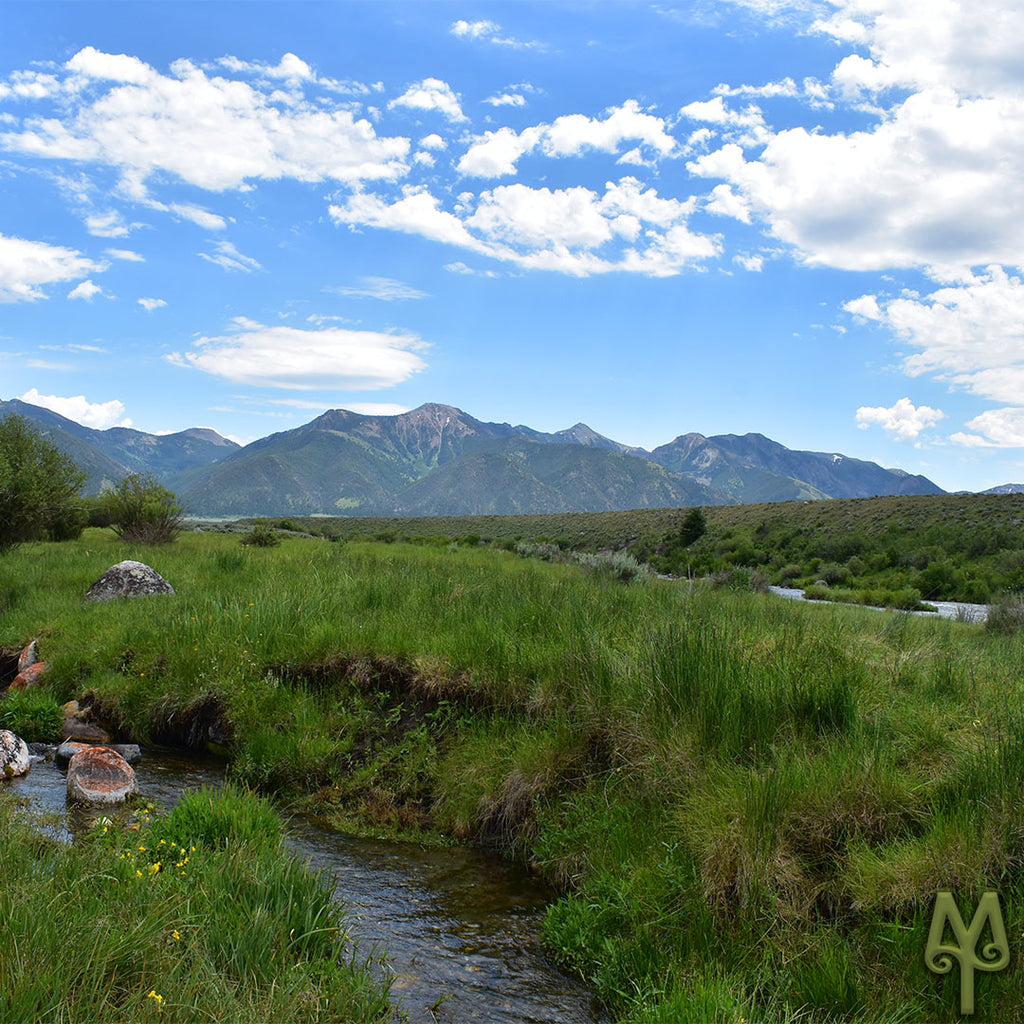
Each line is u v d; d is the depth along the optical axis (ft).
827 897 13.50
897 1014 10.89
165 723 27.17
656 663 20.30
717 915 13.57
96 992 9.08
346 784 22.15
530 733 21.08
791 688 19.06
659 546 236.43
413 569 46.47
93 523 104.58
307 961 11.73
